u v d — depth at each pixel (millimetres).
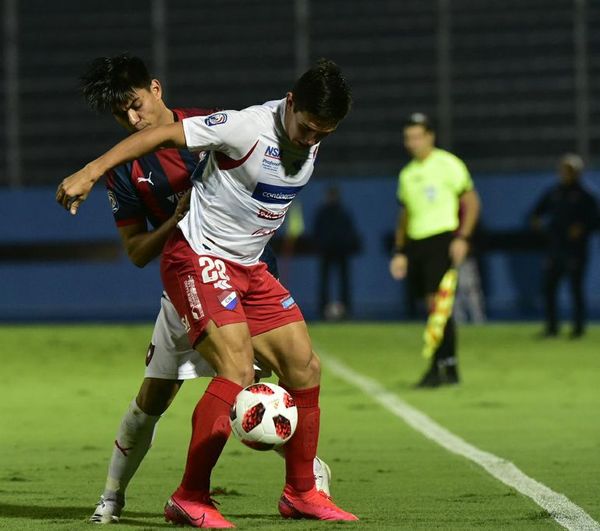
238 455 25344
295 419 16328
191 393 39125
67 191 15547
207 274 17016
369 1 86188
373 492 20172
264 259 18703
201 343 16906
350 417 32188
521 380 42469
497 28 85188
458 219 42656
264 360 17672
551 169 84438
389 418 31875
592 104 84375
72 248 81250
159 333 17672
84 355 54594
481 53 85375
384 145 85688
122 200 18500
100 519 17391
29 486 21203
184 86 86750
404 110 85438
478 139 85125
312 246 80938
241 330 16891
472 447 26125
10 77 84875
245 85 86500
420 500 19219
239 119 16562
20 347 59031
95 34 87062
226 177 16938
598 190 78688
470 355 53719
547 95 84688
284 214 17656
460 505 18656
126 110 18375
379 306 80625
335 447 26344
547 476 21766
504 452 25281
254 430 16078
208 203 17172
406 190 40656
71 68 86625
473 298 77375
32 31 87125
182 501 16719
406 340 63031
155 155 18203
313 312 81062
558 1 84625
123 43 87000
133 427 17703
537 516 17453
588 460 23922
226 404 16578
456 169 40469
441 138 85375
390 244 80312
